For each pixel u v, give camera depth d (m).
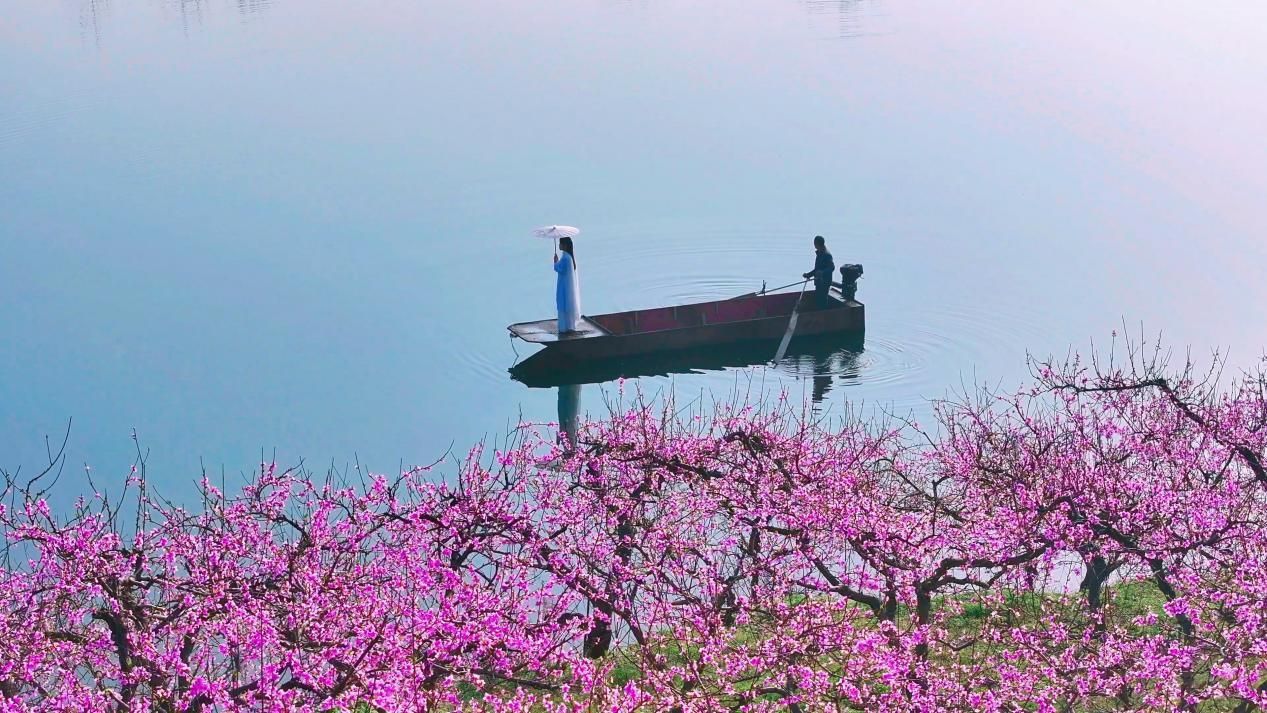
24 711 15.98
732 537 23.80
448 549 21.95
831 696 20.02
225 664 19.16
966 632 23.89
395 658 17.66
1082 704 20.28
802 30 135.00
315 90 107.31
